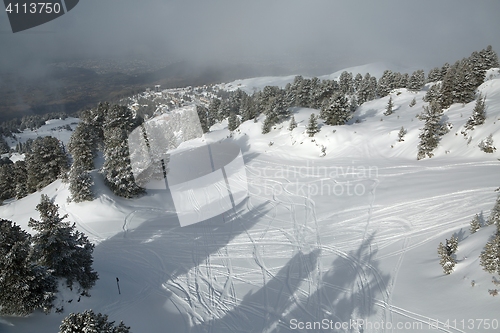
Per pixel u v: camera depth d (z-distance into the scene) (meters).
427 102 44.19
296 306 13.02
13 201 32.25
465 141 27.84
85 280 12.85
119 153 22.62
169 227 20.86
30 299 10.70
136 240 19.41
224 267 16.34
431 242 15.55
